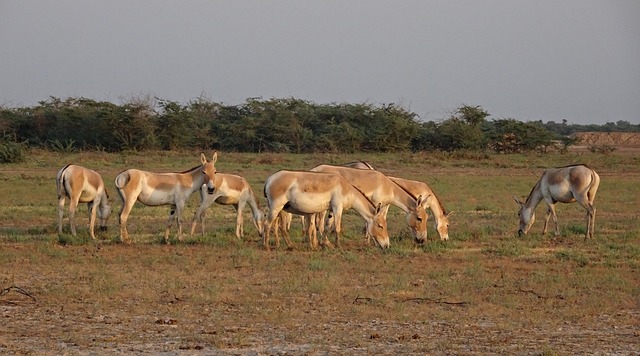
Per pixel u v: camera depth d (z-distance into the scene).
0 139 87.44
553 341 15.43
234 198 29.73
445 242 28.31
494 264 24.62
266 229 26.94
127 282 20.80
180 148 95.44
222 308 18.02
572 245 28.83
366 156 85.38
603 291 20.47
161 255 25.03
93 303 18.36
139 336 15.38
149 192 28.14
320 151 97.00
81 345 14.64
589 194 30.62
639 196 49.69
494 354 14.38
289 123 99.94
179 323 16.52
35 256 24.41
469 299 19.23
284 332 15.86
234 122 103.00
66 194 29.16
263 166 71.19
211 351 14.36
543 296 19.78
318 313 17.64
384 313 17.62
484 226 34.25
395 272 22.88
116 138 92.69
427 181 59.44
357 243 29.08
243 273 22.42
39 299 18.69
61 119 96.12
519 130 100.69
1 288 19.89
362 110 105.62
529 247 28.27
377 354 14.26
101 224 30.50
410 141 99.75
